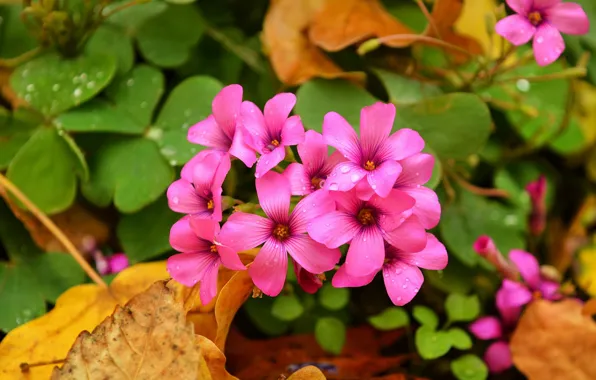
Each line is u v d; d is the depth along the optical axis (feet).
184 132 0.87
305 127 0.85
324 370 0.85
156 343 0.74
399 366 0.88
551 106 0.97
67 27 0.88
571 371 0.83
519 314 0.87
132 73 0.90
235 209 0.75
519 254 0.87
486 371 0.83
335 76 0.86
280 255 0.72
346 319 0.88
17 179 0.85
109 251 0.89
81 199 0.90
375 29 0.89
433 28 0.88
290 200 0.75
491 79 0.88
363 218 0.73
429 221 0.73
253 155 0.73
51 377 0.74
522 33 0.80
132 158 0.87
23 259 0.87
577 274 0.95
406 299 0.73
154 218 0.86
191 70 0.94
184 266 0.74
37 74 0.89
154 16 0.93
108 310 0.81
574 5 0.80
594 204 0.99
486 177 0.98
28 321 0.83
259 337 0.89
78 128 0.86
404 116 0.86
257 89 0.93
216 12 0.97
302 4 0.90
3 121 0.87
